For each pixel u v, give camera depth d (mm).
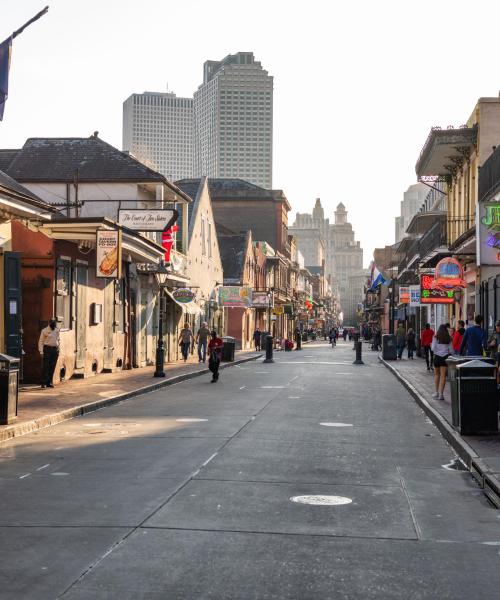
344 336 118250
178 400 18859
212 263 50594
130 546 6270
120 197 30875
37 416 14078
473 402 12242
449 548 6363
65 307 23438
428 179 39594
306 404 18000
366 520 7254
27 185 30984
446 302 32844
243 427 13664
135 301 31594
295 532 6766
